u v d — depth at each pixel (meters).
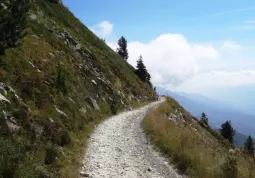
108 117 33.19
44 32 35.78
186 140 19.44
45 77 23.25
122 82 55.84
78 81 31.50
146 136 23.11
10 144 10.64
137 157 16.89
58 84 24.55
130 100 51.06
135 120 32.81
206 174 13.83
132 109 45.50
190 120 52.56
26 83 18.95
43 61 26.31
